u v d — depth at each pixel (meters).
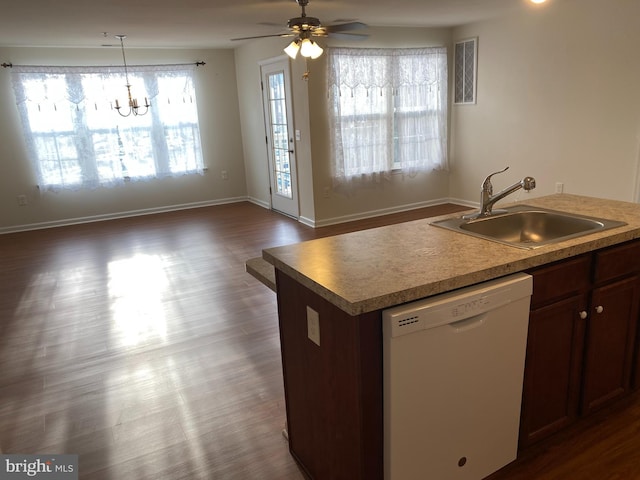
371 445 1.49
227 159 7.53
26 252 5.36
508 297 1.58
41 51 6.03
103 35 5.36
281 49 5.90
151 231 6.06
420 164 6.39
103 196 6.77
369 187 6.20
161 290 4.05
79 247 5.48
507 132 5.75
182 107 6.96
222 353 2.95
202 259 4.84
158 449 2.12
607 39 4.52
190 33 5.46
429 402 1.51
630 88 4.41
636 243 2.00
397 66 5.91
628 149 4.53
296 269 1.65
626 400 2.28
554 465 1.91
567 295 1.82
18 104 5.97
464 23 5.92
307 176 5.87
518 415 1.79
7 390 2.63
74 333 3.31
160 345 3.08
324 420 1.69
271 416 2.32
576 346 1.91
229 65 7.23
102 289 4.13
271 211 6.95
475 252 1.75
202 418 2.33
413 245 1.88
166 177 7.12
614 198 4.72
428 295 1.46
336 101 5.61
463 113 6.32
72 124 6.29
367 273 1.57
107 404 2.47
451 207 6.59
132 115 6.63
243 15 4.48
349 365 1.44
